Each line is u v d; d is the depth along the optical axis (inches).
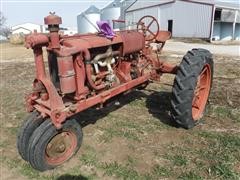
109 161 130.3
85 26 1290.6
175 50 560.4
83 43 128.2
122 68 162.1
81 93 129.0
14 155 143.6
